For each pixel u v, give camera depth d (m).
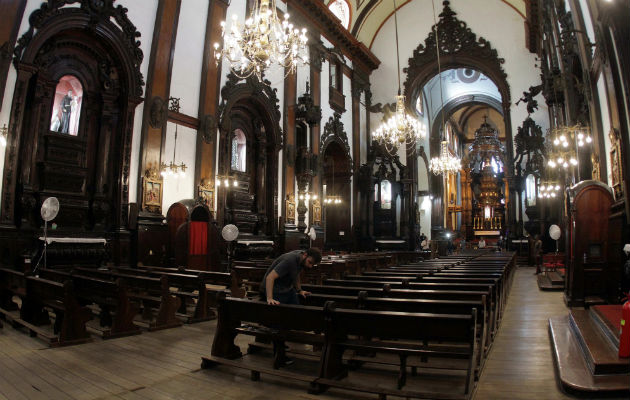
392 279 7.23
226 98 14.49
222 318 4.52
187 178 13.15
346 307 4.74
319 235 19.02
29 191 9.70
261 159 16.62
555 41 13.42
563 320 6.38
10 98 9.23
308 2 18.73
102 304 6.17
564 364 4.13
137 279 6.74
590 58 10.01
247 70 15.30
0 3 8.95
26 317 6.19
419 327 3.57
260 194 16.45
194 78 13.58
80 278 6.41
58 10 10.05
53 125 10.66
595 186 7.81
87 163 11.21
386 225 22.98
